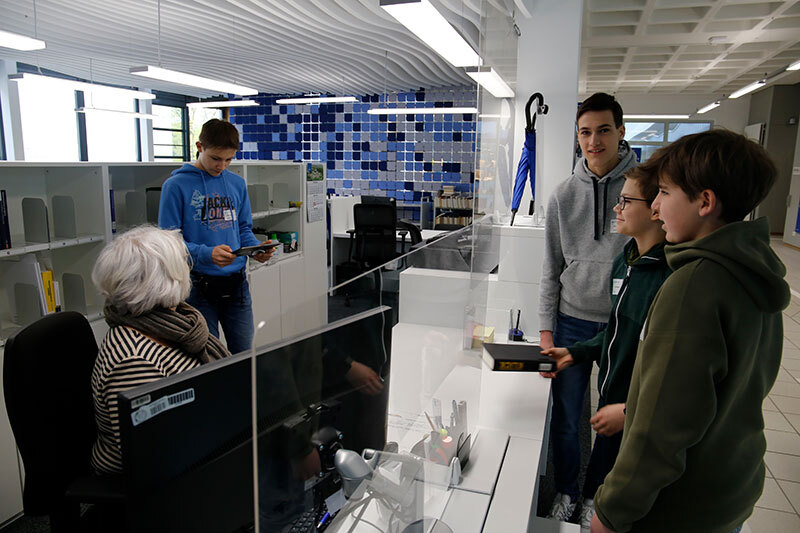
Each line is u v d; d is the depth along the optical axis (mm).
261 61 7730
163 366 1316
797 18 6293
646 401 955
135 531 903
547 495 2422
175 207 2723
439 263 1233
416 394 1126
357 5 4898
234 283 2852
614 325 1655
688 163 961
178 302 1391
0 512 2242
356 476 816
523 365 1723
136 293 1304
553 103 3588
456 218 8906
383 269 942
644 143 13680
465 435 1384
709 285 917
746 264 905
